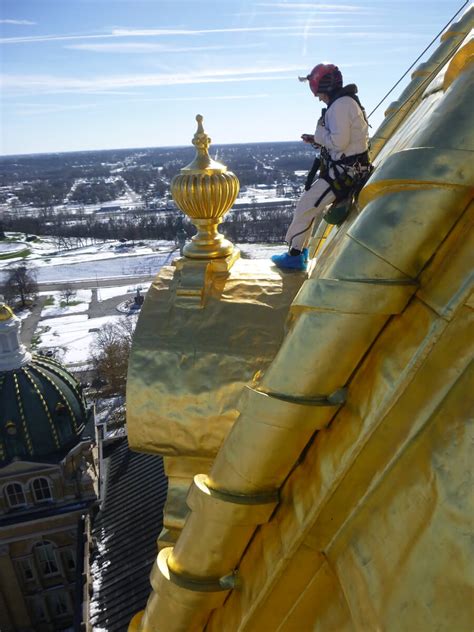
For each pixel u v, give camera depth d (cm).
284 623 350
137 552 1975
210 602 395
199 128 598
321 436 315
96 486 2483
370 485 288
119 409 5328
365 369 288
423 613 252
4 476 2397
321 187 514
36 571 2550
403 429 270
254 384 319
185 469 497
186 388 453
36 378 2542
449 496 249
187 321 480
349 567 299
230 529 352
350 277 269
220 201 560
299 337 285
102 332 7562
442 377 257
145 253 14250
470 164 242
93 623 1733
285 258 548
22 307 9688
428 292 260
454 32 802
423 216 253
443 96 263
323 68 505
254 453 317
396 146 439
